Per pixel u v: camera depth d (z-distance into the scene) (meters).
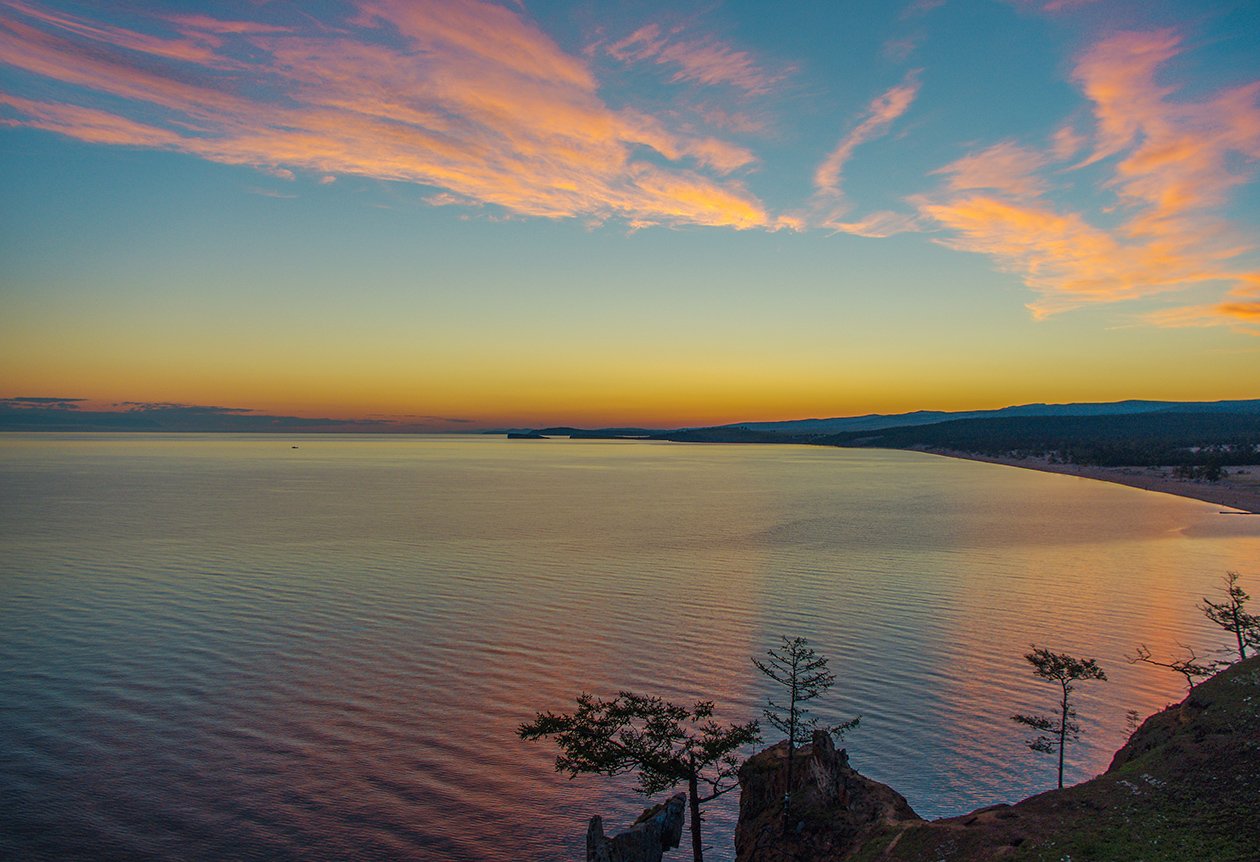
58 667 66.31
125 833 42.94
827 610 88.06
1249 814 28.53
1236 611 58.91
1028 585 101.94
